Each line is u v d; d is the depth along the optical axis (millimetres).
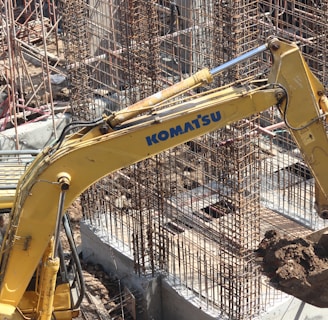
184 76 14516
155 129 10078
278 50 9914
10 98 19203
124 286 14648
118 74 16984
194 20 14438
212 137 13367
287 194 16047
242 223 12352
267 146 16500
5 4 17734
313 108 10008
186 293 13734
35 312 11445
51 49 22500
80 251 16109
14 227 10430
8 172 11680
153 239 14242
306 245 10898
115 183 15391
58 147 10195
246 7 12344
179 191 14938
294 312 13250
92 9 15820
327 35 15586
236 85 10281
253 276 12758
